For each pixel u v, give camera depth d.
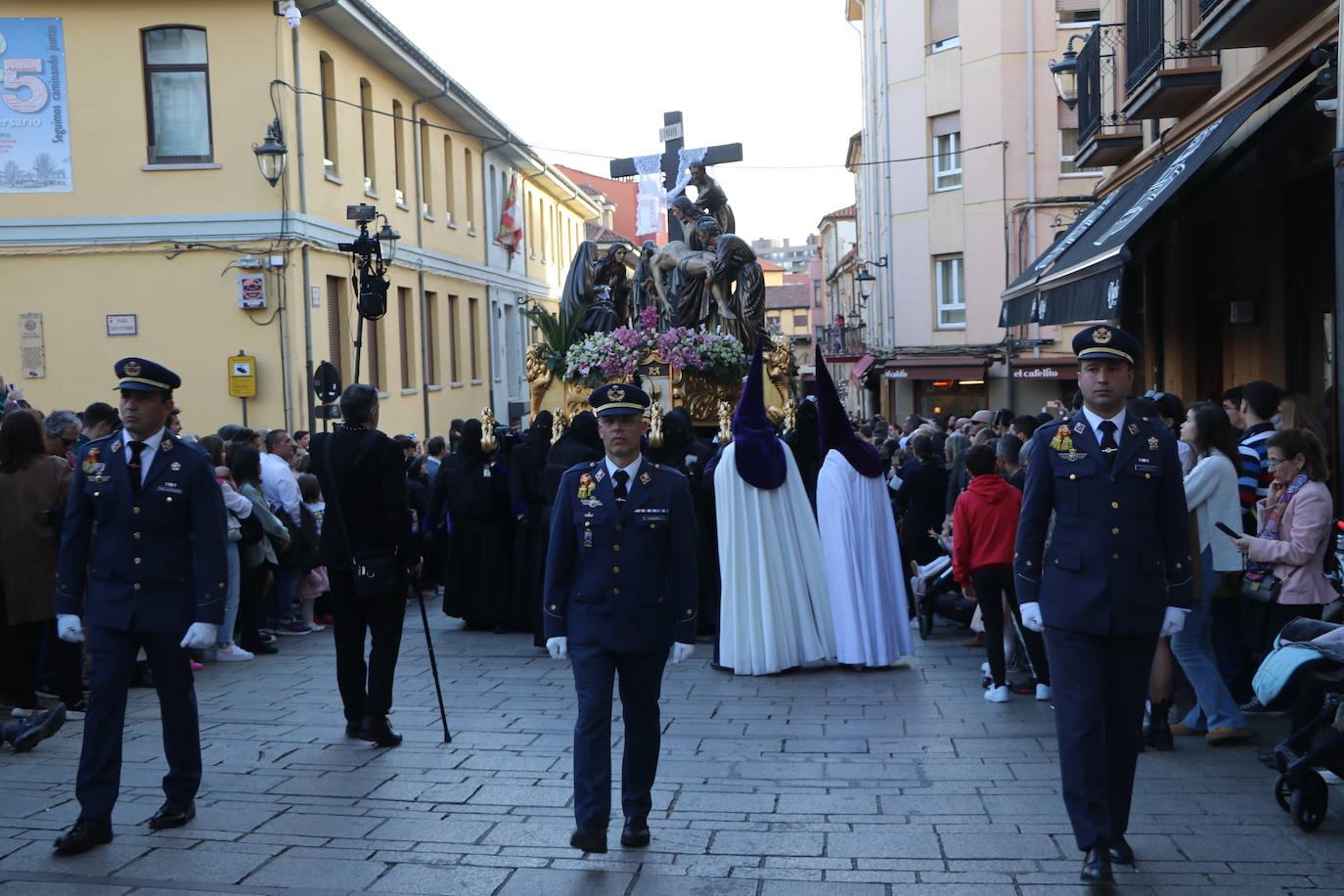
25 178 18.89
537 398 13.41
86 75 18.86
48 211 18.94
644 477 5.43
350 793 6.11
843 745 7.09
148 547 5.55
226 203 19.02
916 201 31.55
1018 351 29.30
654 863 5.10
